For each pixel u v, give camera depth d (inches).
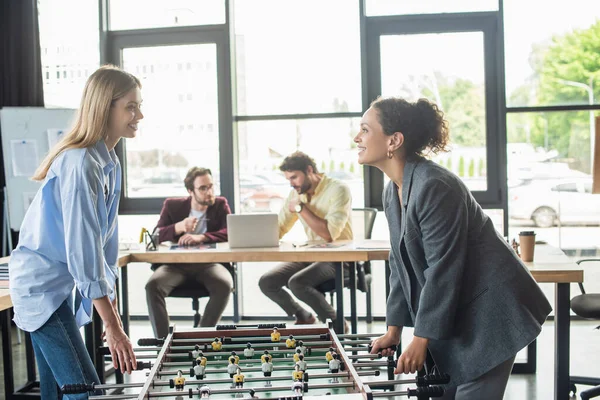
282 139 212.1
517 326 75.6
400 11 204.2
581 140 198.7
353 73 207.6
